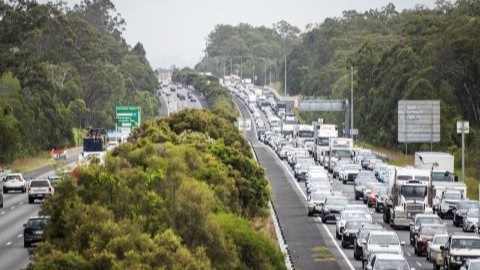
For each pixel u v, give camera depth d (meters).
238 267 81.69
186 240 79.44
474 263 86.81
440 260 100.81
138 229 75.25
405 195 138.88
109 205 82.50
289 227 137.75
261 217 132.12
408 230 138.00
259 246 86.25
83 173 85.50
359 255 105.62
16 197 175.12
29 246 111.25
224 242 81.12
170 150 116.50
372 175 184.12
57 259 69.50
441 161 173.25
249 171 138.25
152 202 82.00
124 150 115.81
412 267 103.62
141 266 67.00
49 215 84.00
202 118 178.75
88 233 74.50
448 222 150.12
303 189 194.00
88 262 69.50
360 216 123.75
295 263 103.62
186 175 106.00
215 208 96.94
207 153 134.25
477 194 190.25
